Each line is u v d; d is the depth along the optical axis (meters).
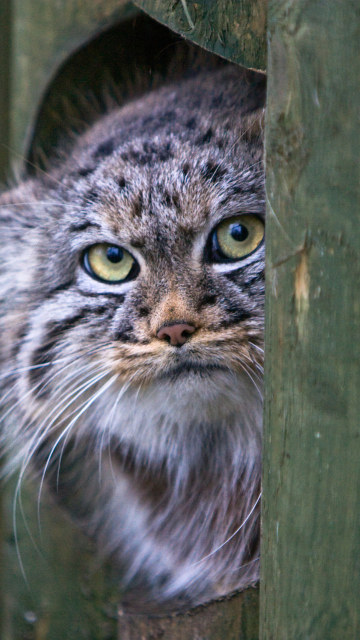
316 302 1.42
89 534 1.64
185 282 1.53
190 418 1.55
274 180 1.43
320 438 1.42
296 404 1.43
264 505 1.44
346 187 1.42
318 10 1.42
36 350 1.58
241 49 1.47
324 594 1.43
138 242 1.54
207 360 1.53
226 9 1.47
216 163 1.53
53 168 1.61
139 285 1.54
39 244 1.59
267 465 1.44
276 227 1.43
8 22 1.63
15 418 1.60
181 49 1.60
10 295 1.60
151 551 1.61
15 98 1.63
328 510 1.42
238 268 1.53
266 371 1.44
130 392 1.55
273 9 1.43
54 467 1.61
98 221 1.55
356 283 1.42
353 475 1.42
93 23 1.60
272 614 1.44
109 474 1.61
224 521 1.57
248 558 1.55
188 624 1.53
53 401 1.58
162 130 1.55
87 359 1.56
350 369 1.42
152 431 1.57
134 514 1.61
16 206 1.61
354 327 1.42
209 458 1.57
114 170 1.55
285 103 1.43
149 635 1.54
